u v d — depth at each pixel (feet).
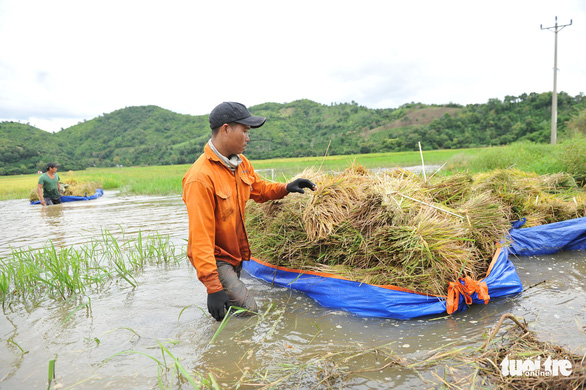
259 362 7.11
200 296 10.67
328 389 6.11
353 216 10.49
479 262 10.55
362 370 6.63
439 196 12.51
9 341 8.25
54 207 34.73
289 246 11.16
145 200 38.93
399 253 9.46
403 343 7.61
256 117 9.37
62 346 7.97
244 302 9.34
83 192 42.11
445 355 6.93
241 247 10.36
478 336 7.69
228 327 8.68
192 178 8.88
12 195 54.60
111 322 9.11
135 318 9.29
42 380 6.72
